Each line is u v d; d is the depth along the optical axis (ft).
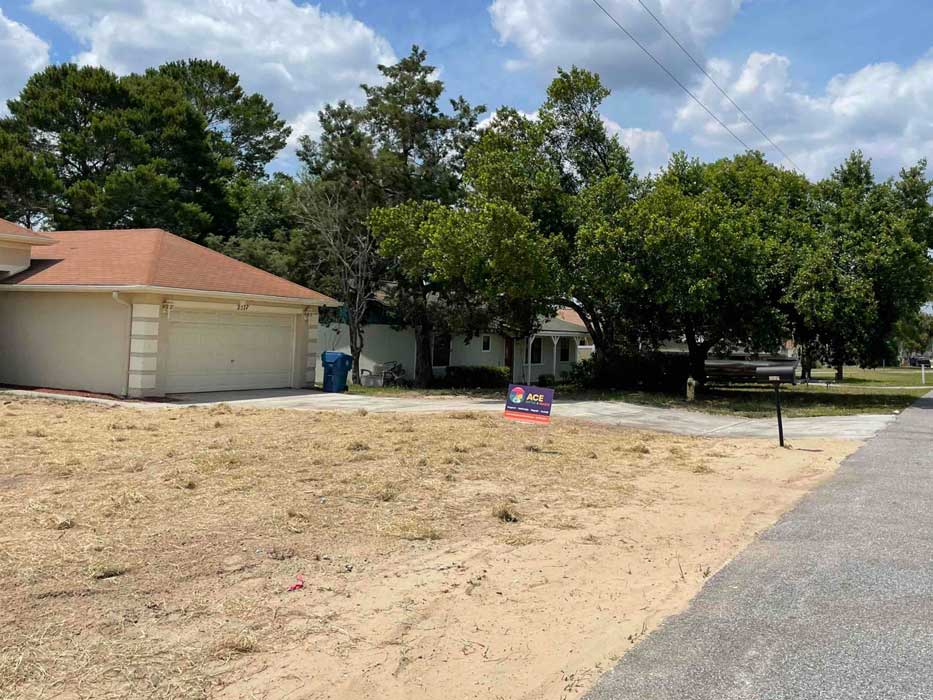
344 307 84.94
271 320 64.54
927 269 68.54
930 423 53.11
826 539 20.90
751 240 66.64
